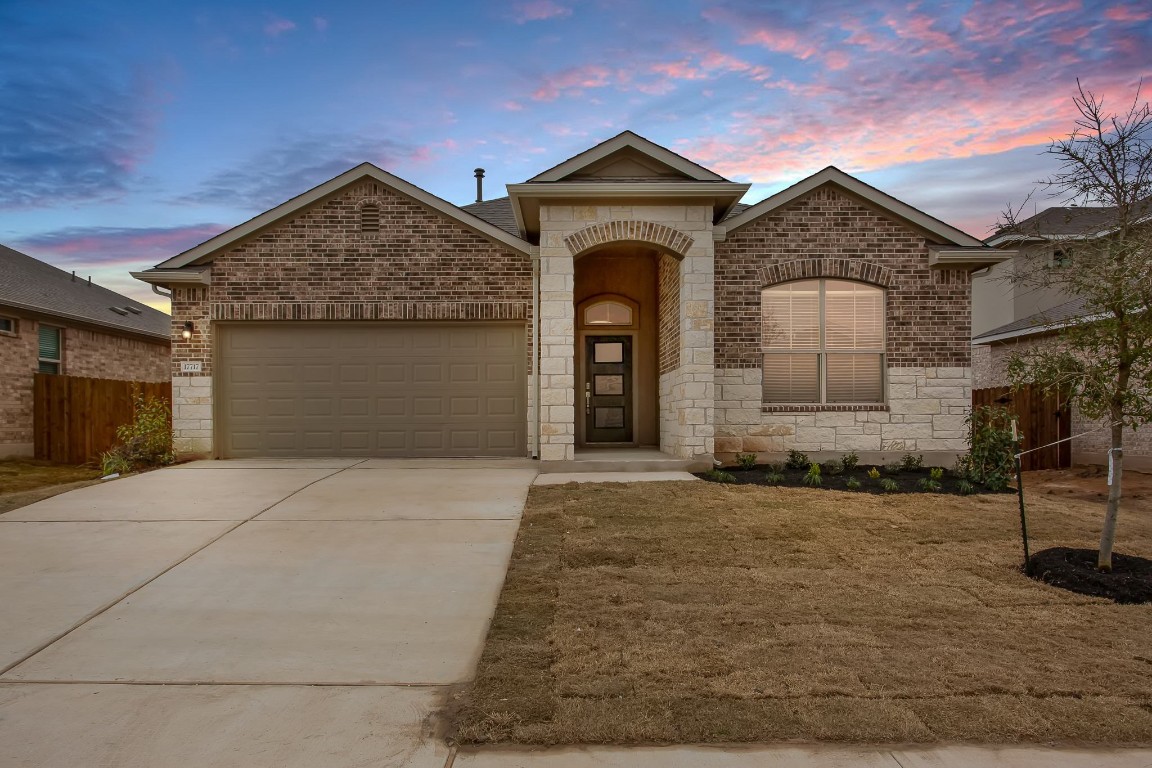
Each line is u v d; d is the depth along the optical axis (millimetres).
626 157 11047
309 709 3789
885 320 11805
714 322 11469
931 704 3754
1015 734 3484
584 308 13961
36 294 16156
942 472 10594
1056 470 13797
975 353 18906
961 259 11422
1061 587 5645
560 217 10773
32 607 5254
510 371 12297
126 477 10211
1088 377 5820
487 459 12000
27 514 7910
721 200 10891
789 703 3760
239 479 9914
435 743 3461
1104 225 6691
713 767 3240
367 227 12125
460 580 5848
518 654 4391
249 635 4785
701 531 7141
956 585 5680
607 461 10703
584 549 6547
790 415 11602
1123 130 6262
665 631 4727
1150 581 5527
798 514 7844
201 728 3584
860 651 4406
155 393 14883
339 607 5285
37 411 14562
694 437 10703
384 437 12250
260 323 12211
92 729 3568
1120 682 4008
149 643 4648
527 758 3320
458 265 12141
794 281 11766
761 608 5133
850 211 11688
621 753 3354
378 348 12258
